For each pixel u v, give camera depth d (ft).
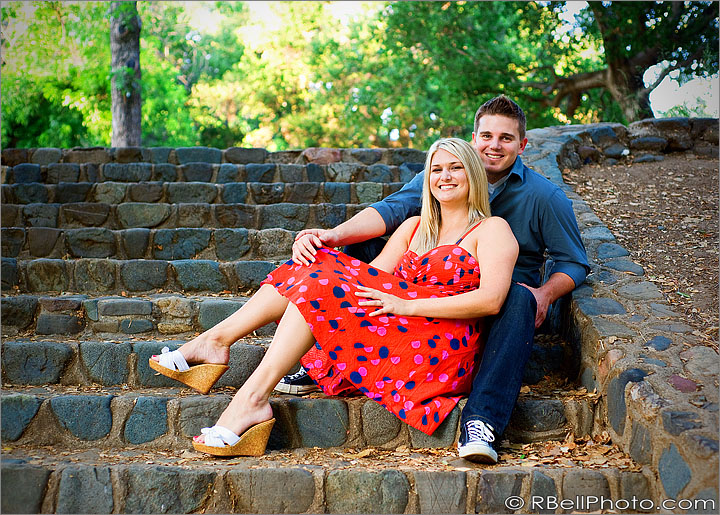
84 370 10.09
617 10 32.19
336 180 17.93
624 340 9.14
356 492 7.64
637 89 33.91
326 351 8.65
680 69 31.83
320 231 9.50
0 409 8.73
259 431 8.37
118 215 15.48
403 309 8.59
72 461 8.11
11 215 15.29
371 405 8.85
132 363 10.10
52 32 40.52
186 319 11.50
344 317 8.58
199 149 18.99
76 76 41.68
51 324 11.21
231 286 12.94
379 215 10.27
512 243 9.02
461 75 38.29
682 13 32.01
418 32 38.47
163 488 7.54
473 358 8.82
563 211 10.54
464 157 9.25
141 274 12.82
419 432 8.75
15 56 41.16
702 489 6.68
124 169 17.83
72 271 12.75
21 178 17.48
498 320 8.79
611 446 8.57
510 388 8.46
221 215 15.53
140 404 8.91
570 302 10.52
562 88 38.17
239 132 62.54
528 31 38.29
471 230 9.23
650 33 32.12
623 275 11.00
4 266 12.56
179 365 8.89
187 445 8.82
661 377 8.23
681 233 12.81
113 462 8.09
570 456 8.36
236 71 63.05
